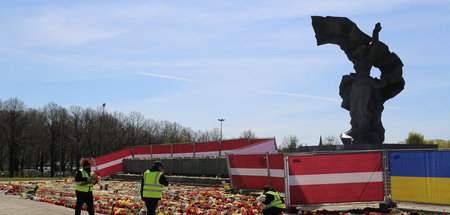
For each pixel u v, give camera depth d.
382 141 31.80
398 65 31.61
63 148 90.00
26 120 85.06
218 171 33.47
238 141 37.75
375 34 31.38
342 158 16.88
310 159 16.80
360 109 31.06
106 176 44.12
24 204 19.58
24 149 89.38
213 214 15.70
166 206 18.39
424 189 15.70
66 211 16.84
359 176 16.83
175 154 42.91
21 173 83.00
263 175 21.95
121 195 24.70
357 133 31.33
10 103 82.75
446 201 15.06
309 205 18.14
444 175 15.20
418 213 15.33
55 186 33.38
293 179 16.70
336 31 33.06
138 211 16.73
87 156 93.56
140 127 108.38
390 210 16.03
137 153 46.50
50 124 90.38
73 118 93.38
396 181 16.53
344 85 33.47
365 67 31.62
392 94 32.44
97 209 17.25
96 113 96.75
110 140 97.06
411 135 77.81
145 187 12.35
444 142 75.69
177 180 35.12
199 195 23.25
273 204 12.63
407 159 16.27
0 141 82.25
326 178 16.75
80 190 13.67
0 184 34.78
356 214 15.56
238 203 18.95
